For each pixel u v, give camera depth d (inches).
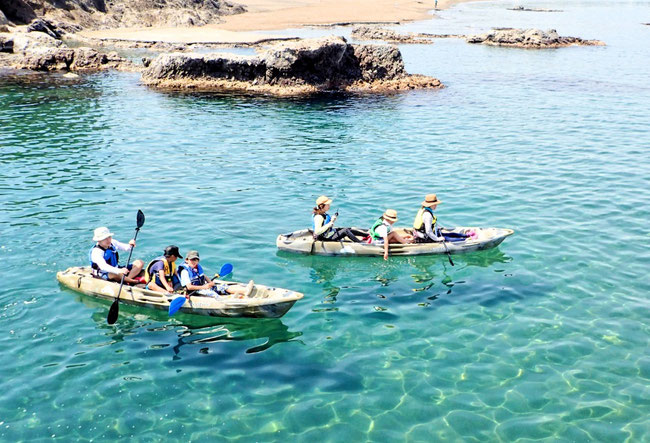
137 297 470.0
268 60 1478.8
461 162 864.9
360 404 360.8
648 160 858.1
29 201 687.7
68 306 471.5
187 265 474.6
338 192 738.8
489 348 415.8
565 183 762.8
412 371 391.9
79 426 341.7
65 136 1010.1
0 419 345.4
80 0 2719.0
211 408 358.0
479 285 509.4
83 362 401.4
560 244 584.1
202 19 2947.8
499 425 342.0
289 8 3651.6
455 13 3922.2
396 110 1264.8
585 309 464.8
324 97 1421.0
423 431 338.0
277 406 359.3
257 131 1076.5
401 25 3193.9
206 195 724.7
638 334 429.4
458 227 607.2
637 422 343.3
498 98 1382.9
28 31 2057.1
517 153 909.2
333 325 449.4
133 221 634.8
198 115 1208.8
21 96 1358.3
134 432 338.0
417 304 479.2
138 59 1968.5
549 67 1882.4
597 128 1064.8
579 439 331.0
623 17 3782.0
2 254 548.4
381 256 568.7
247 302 447.8
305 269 542.0
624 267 533.0
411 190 744.3
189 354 412.8
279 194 731.4
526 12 4084.6
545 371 389.4
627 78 1641.2
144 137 1018.7
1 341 421.7
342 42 1530.5
